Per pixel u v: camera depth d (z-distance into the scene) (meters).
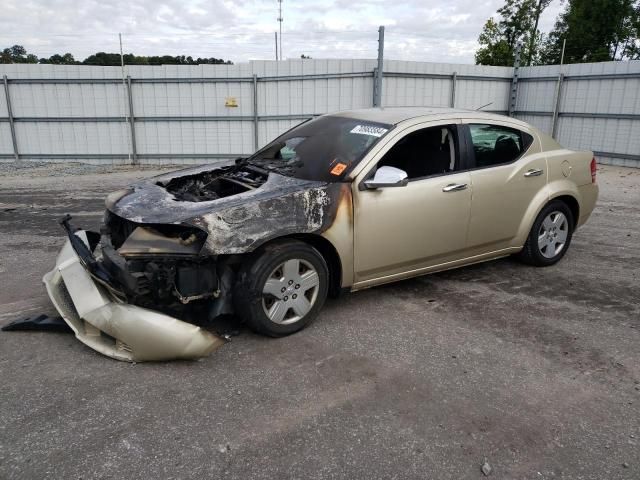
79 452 2.75
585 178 5.77
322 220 4.00
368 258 4.32
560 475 2.63
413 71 14.65
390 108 5.27
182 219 3.54
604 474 2.65
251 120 14.54
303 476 2.61
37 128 14.86
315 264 4.05
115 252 3.69
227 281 3.87
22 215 8.26
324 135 4.81
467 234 4.86
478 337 4.10
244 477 2.59
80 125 14.73
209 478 2.58
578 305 4.73
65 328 4.02
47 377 3.44
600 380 3.51
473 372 3.59
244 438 2.88
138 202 3.95
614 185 11.00
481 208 4.88
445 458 2.74
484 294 4.96
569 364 3.71
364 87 14.33
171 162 14.95
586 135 14.45
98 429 2.93
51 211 8.58
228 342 3.95
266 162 4.88
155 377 3.46
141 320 3.50
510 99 16.30
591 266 5.77
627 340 4.07
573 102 14.59
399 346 3.94
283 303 3.96
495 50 34.47
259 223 3.72
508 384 3.45
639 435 2.95
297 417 3.07
